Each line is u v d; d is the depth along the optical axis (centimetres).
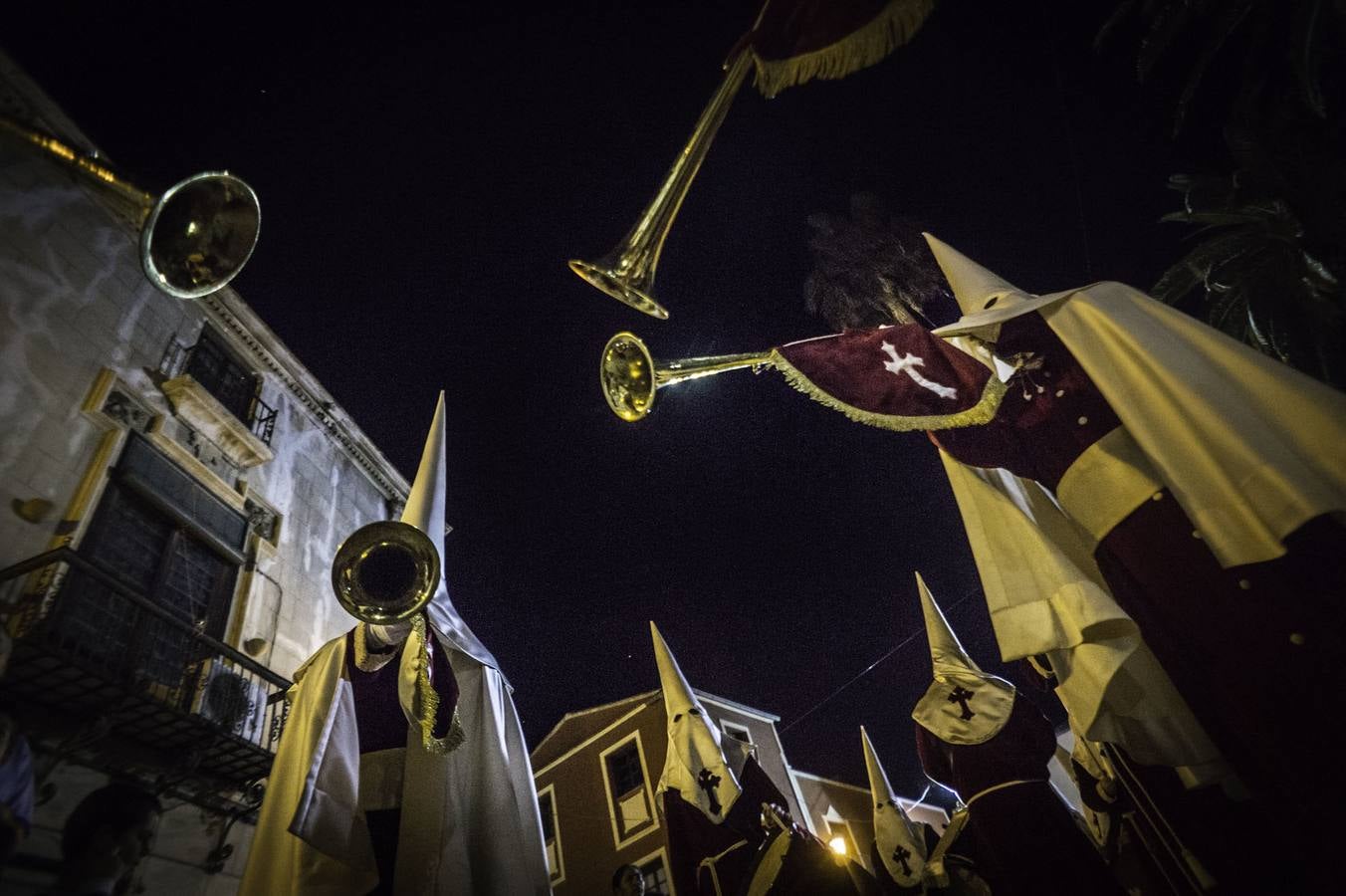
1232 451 379
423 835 574
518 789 639
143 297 1021
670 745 975
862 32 586
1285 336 1494
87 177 423
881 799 1074
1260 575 393
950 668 720
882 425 540
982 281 601
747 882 827
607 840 2045
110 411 909
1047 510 565
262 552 1084
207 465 1046
